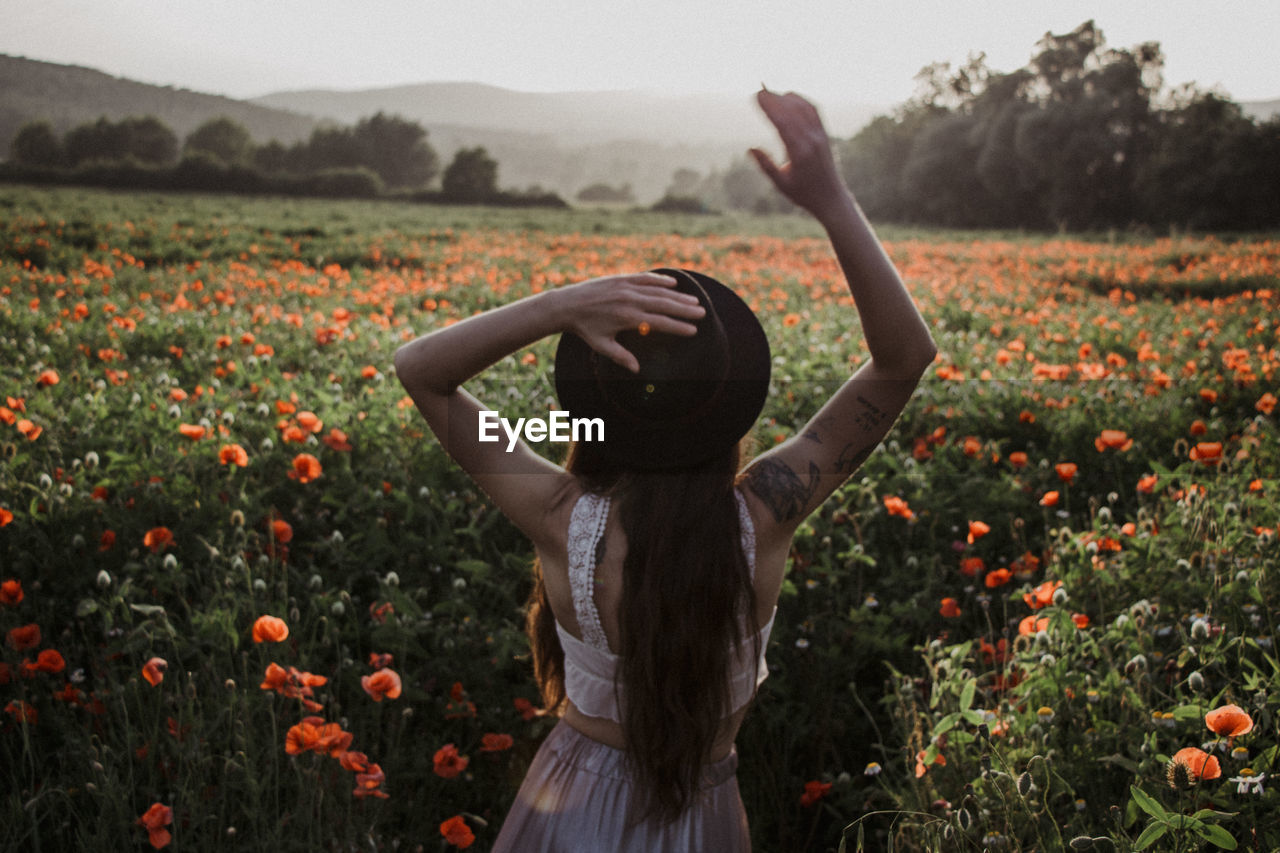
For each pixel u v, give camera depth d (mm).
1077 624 2486
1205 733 1987
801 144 1244
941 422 5668
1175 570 2861
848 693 2996
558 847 1506
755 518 1413
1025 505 4207
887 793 2295
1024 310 13203
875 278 1278
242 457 3471
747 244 30000
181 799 2135
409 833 2469
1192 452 3664
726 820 1539
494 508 3773
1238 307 12953
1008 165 62344
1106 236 43688
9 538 3207
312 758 2223
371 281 15375
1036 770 1893
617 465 1378
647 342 1257
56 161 111750
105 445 4148
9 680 2625
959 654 2475
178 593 2871
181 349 7062
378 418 4754
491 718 2744
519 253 21031
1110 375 6129
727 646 1363
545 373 5703
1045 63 65062
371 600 3383
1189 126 55469
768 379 1284
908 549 3832
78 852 2141
